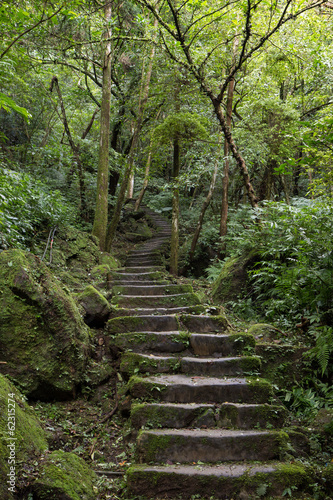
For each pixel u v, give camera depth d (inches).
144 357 142.6
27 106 402.0
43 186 258.1
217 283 241.1
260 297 215.3
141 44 298.8
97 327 169.8
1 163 247.4
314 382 143.5
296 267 171.8
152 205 603.5
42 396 124.5
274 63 310.5
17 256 129.7
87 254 247.8
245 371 140.8
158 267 271.3
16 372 118.4
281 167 150.9
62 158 360.8
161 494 98.1
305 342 163.6
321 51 278.8
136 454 109.0
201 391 126.5
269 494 97.5
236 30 231.3
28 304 124.4
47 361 123.8
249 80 325.4
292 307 185.5
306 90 377.1
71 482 89.0
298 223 194.1
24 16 193.0
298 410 137.3
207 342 152.6
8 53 220.2
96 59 368.8
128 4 331.6
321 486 100.2
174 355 150.9
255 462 106.8
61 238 238.8
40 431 103.8
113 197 418.6
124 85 410.9
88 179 355.6
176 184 299.1
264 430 115.6
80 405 131.2
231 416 118.8
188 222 472.1
